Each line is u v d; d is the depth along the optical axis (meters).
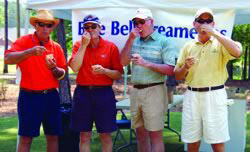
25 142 3.94
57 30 9.84
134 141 6.20
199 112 3.69
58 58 4.07
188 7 4.23
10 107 11.03
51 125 3.96
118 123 5.35
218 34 3.46
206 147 5.11
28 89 3.86
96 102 3.97
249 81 20.02
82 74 4.00
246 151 5.57
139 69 4.06
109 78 4.01
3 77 21.03
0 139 6.51
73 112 4.07
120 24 4.37
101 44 4.00
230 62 20.42
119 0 4.34
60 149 4.72
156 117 4.05
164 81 4.13
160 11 4.32
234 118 5.01
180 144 6.12
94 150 5.71
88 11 4.41
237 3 4.15
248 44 20.09
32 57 3.82
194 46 3.70
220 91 3.64
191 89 3.72
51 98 3.94
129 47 3.98
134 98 4.16
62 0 4.39
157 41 4.02
